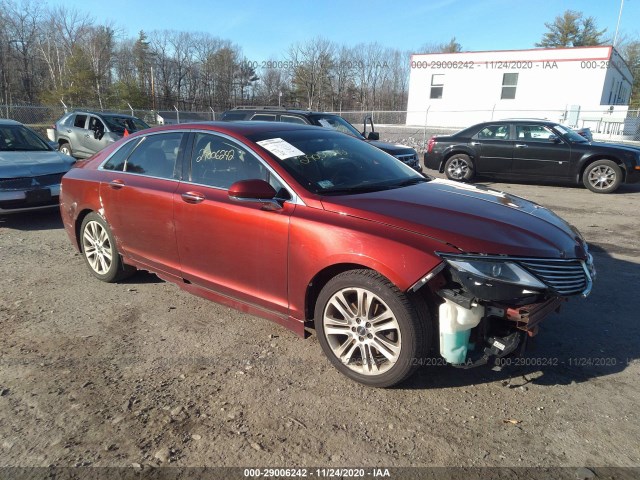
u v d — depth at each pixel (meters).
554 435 2.61
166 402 2.88
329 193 3.27
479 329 2.79
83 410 2.80
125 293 4.59
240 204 3.45
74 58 44.88
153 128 4.41
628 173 9.92
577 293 2.82
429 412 2.80
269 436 2.60
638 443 2.54
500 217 3.04
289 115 9.60
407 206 3.09
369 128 25.45
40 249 6.03
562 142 10.49
